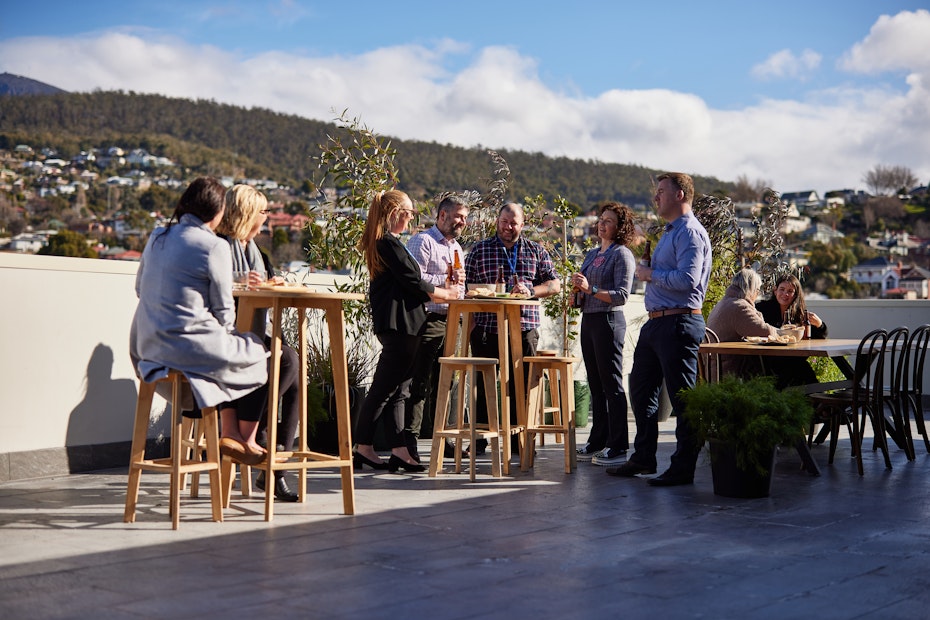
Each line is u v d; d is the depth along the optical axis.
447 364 5.53
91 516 4.31
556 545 3.86
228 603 3.03
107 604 3.00
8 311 5.18
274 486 4.74
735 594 3.18
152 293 4.07
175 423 4.08
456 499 4.84
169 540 3.87
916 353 6.58
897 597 3.16
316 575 3.36
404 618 2.90
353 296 4.46
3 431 5.17
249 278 4.40
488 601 3.08
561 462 6.20
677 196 5.37
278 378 4.37
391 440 5.72
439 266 6.21
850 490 5.20
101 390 5.68
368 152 7.44
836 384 6.53
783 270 10.71
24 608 2.96
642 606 3.04
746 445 4.85
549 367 5.85
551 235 8.71
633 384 5.61
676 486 5.28
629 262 6.05
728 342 6.18
